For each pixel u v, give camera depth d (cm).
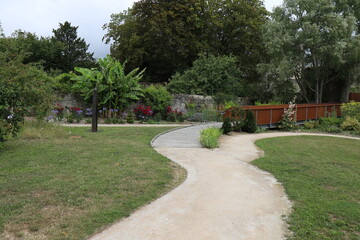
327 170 713
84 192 460
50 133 997
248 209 436
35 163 631
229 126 1352
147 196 460
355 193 538
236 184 562
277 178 614
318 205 455
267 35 2255
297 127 1780
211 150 903
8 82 781
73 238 320
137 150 806
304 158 861
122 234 340
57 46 3497
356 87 2844
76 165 626
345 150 1074
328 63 2200
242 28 2892
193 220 388
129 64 2964
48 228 340
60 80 1825
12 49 1281
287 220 397
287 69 2131
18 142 860
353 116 1877
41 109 1052
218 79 2303
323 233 361
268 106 1673
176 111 1989
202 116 1973
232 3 2898
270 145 1089
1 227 337
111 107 1867
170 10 2670
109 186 494
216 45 2967
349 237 352
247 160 796
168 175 584
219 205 447
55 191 459
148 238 334
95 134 1112
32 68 1096
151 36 2652
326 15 1981
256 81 2845
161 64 2973
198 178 589
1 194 442
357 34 2266
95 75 1794
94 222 360
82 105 1838
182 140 1048
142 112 1877
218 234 352
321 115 2088
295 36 2128
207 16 2802
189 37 2714
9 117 754
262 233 358
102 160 677
